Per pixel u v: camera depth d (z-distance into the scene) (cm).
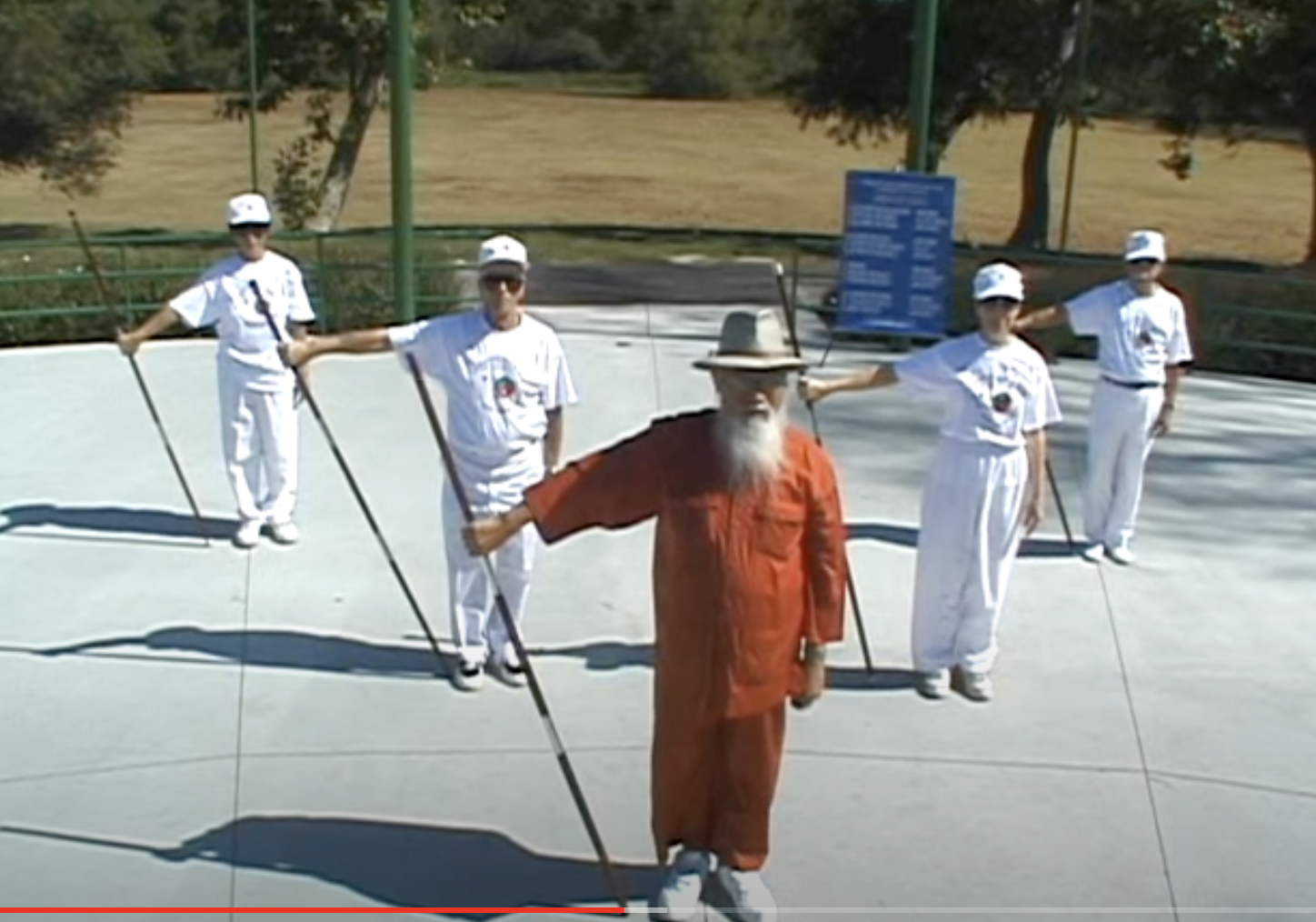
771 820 577
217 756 620
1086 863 556
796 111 2559
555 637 744
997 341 658
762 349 467
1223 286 1605
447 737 641
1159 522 941
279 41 2145
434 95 4600
